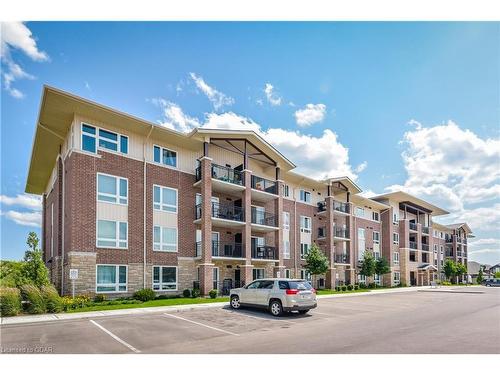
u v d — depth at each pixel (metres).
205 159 23.56
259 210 29.69
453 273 61.94
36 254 16.11
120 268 19.64
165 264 21.81
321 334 10.74
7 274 17.56
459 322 13.52
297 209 34.09
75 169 18.58
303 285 15.01
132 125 20.73
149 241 21.22
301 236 34.19
